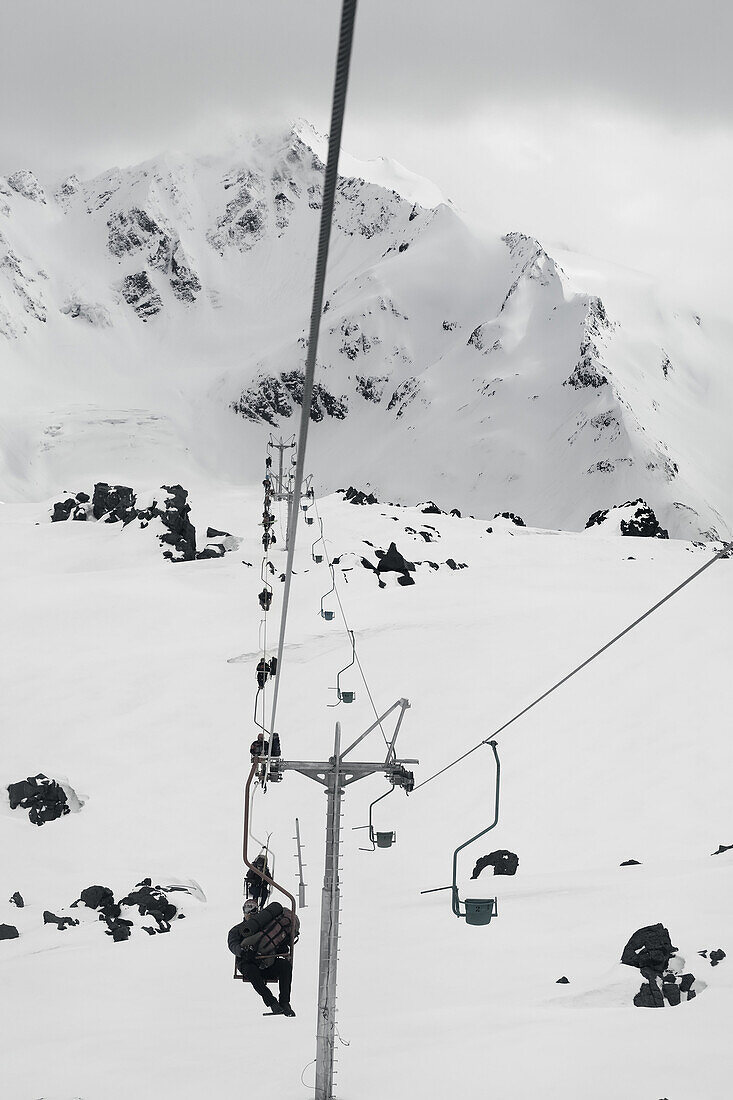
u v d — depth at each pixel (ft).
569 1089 50.11
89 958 98.94
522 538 380.99
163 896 129.49
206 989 83.66
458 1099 49.80
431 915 98.89
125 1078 59.11
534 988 70.79
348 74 13.94
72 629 254.68
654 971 69.51
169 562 330.54
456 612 257.55
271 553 325.83
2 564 333.01
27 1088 59.21
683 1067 51.80
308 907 115.75
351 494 446.60
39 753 189.57
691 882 95.81
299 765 45.01
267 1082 55.31
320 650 234.17
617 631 234.99
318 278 18.12
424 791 172.04
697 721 182.29
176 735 198.80
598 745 178.40
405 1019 66.74
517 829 153.79
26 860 151.43
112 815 169.27
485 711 199.41
